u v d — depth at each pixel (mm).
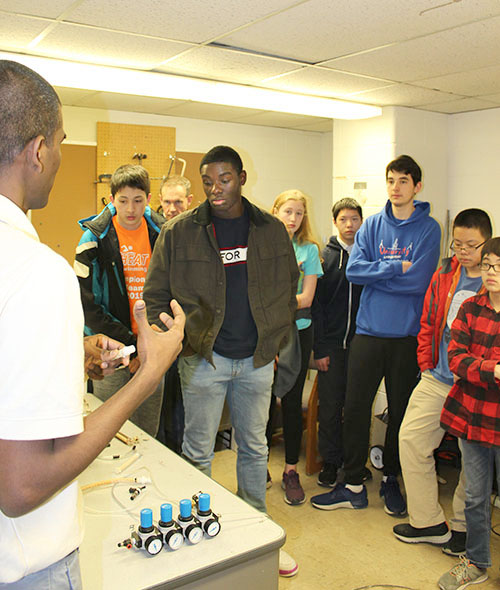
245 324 2070
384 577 2338
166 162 4211
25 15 1983
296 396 2990
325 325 3152
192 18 2004
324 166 5078
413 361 2840
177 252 2037
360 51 2420
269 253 2107
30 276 715
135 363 2531
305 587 2260
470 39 2244
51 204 3857
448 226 3949
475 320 2236
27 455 688
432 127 3803
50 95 817
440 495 3074
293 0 1823
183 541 1332
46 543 811
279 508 2928
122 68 2723
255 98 3281
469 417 2186
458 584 2236
